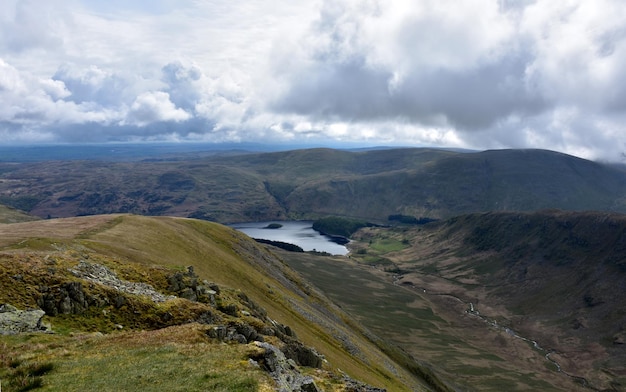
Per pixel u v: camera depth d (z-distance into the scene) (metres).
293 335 77.69
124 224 115.19
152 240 106.31
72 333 40.75
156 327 49.31
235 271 120.88
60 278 48.06
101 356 33.81
